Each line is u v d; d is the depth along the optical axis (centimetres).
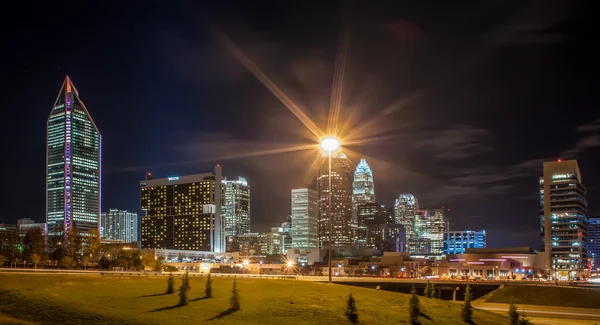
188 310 5969
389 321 6097
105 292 7144
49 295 6003
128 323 4959
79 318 4966
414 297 6291
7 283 7456
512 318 6394
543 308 13338
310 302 6844
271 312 6100
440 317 6562
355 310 6209
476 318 6800
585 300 13912
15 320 4494
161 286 8138
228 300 6794
